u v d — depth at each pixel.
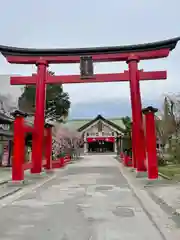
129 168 20.80
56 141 34.69
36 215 6.70
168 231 5.39
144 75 16.23
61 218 6.39
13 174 12.09
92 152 56.06
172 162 24.38
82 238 4.98
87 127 55.38
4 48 16.42
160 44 15.99
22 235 5.19
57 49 16.42
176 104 26.34
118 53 16.44
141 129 15.52
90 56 16.16
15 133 12.31
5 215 6.74
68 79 16.45
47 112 35.09
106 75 16.39
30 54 16.58
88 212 6.97
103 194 9.67
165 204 7.87
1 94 36.16
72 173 17.77
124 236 5.08
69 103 35.97
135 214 6.73
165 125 25.81
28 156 25.52
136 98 15.81
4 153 22.25
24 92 34.03
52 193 9.98
